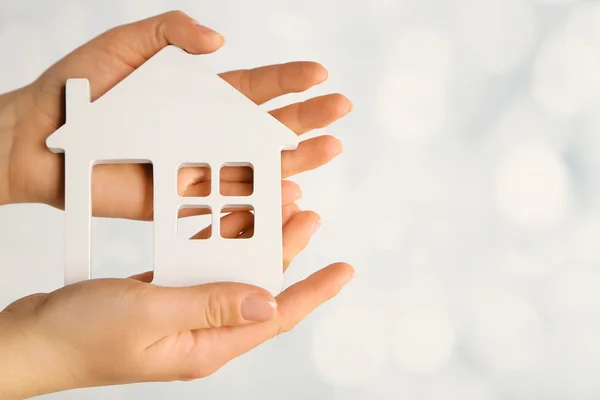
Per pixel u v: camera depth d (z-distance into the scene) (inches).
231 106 25.7
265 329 26.1
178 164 25.6
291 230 28.5
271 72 30.6
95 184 29.6
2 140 29.7
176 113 25.7
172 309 23.5
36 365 24.4
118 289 23.8
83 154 25.5
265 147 25.6
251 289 23.7
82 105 25.7
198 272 25.2
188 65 25.9
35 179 30.0
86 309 23.8
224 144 25.6
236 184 29.0
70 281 25.4
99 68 29.5
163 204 25.4
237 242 25.3
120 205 30.3
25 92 30.3
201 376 26.6
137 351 24.7
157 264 25.1
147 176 30.3
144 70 25.9
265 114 25.7
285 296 26.1
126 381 26.3
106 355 24.7
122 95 25.7
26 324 24.0
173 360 25.5
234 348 26.3
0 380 23.9
